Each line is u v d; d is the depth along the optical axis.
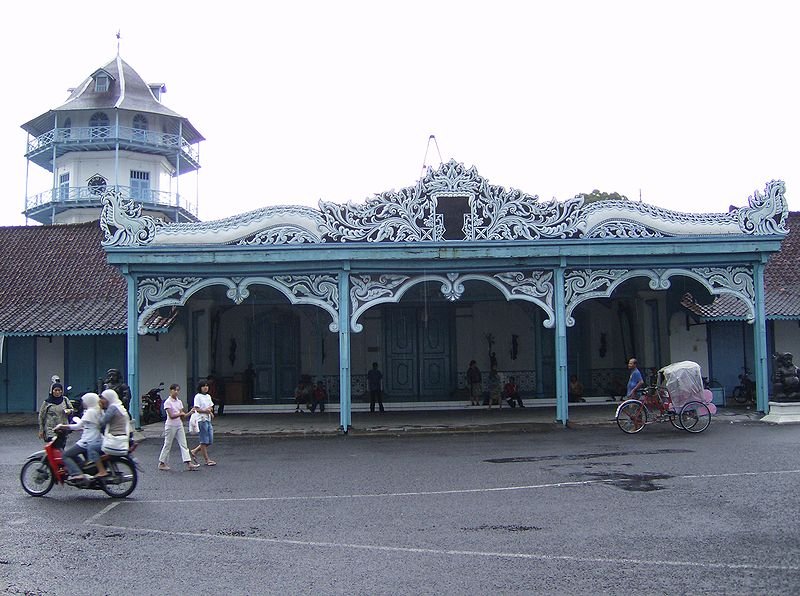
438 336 27.45
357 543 8.45
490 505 10.18
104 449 11.33
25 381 25.34
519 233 19.34
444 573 7.29
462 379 27.27
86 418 11.48
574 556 7.72
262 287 25.06
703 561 7.45
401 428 19.50
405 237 19.25
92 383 25.22
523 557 7.73
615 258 19.59
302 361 27.12
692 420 17.62
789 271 26.70
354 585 7.02
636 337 26.88
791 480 11.30
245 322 27.09
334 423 21.33
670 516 9.26
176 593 6.92
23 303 25.69
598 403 25.89
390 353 27.30
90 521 9.87
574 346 27.81
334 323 19.34
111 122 50.81
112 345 25.33
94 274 27.05
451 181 19.33
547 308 19.58
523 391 27.27
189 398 25.14
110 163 50.50
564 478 11.97
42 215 51.34
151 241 19.20
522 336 27.47
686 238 19.42
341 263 19.25
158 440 18.56
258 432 19.25
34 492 11.67
